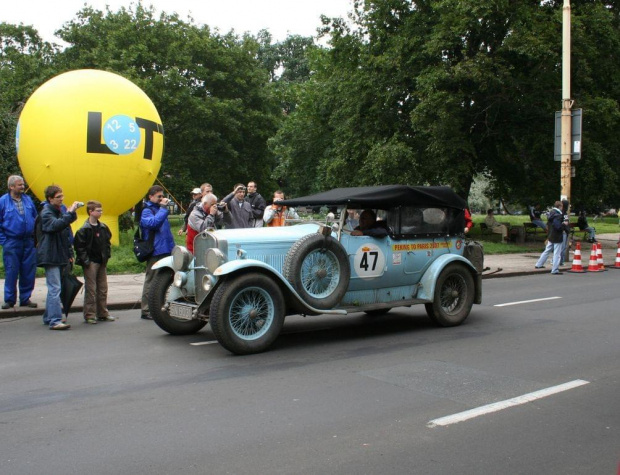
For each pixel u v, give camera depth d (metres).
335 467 3.73
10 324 8.66
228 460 3.83
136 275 13.76
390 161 20.56
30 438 4.22
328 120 31.42
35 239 8.36
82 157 15.58
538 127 23.11
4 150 18.47
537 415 4.71
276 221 11.15
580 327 8.38
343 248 7.48
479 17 19.42
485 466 3.76
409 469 3.70
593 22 20.45
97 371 6.05
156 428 4.41
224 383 5.60
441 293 8.53
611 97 22.34
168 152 35.81
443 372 5.98
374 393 5.27
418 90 21.06
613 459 3.88
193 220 9.43
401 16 23.48
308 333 8.06
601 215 61.59
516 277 15.09
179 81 33.41
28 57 33.75
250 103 39.78
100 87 16.00
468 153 21.69
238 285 6.61
